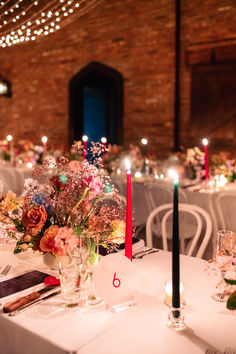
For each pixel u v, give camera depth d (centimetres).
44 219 158
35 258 188
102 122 966
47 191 166
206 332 131
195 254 358
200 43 676
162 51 718
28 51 897
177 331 131
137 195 438
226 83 661
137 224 430
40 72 889
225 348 122
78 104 857
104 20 777
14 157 648
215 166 478
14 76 934
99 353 120
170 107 721
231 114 662
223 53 658
